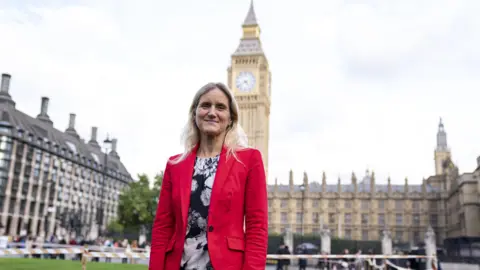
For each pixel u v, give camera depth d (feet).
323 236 146.92
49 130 323.98
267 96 388.16
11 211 262.88
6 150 262.47
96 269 67.15
